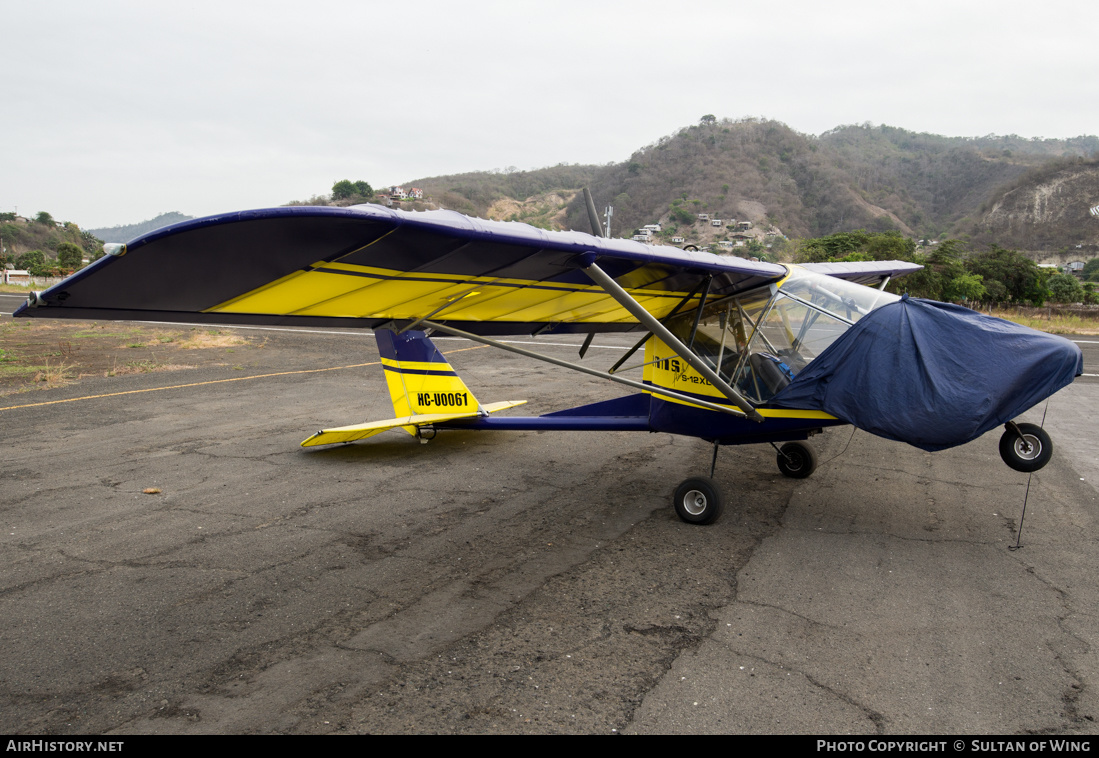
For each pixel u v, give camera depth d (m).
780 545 4.87
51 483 6.69
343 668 3.28
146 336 21.27
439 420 7.71
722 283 5.46
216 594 4.16
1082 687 3.01
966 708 2.86
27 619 3.84
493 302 5.38
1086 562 4.48
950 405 4.40
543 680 3.14
